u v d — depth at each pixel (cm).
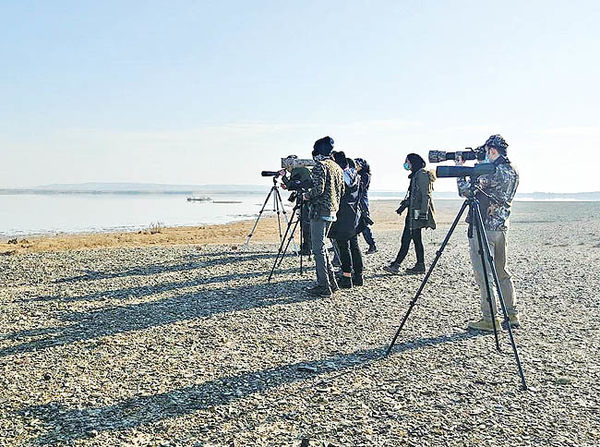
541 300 1020
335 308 944
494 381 607
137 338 776
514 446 461
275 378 618
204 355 700
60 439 480
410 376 622
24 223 3841
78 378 624
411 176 1247
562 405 543
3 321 871
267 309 936
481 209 783
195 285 1143
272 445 466
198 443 471
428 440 472
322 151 1005
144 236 2381
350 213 1086
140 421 513
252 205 8581
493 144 775
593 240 2203
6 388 596
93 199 13062
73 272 1303
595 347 731
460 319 876
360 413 526
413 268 1283
